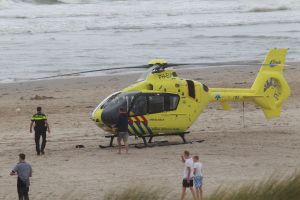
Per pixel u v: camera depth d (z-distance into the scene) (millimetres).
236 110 115250
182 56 184625
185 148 85188
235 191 57219
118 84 146125
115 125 82688
